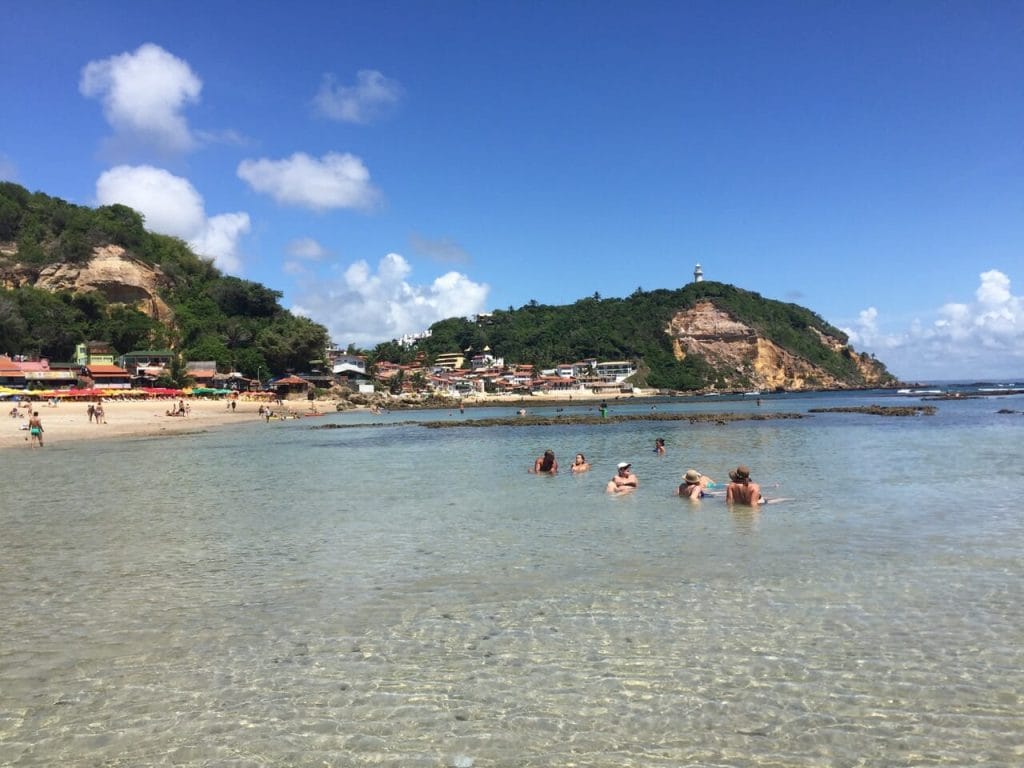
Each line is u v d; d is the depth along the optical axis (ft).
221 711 21.97
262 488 74.18
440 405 432.66
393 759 19.15
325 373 453.99
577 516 54.75
